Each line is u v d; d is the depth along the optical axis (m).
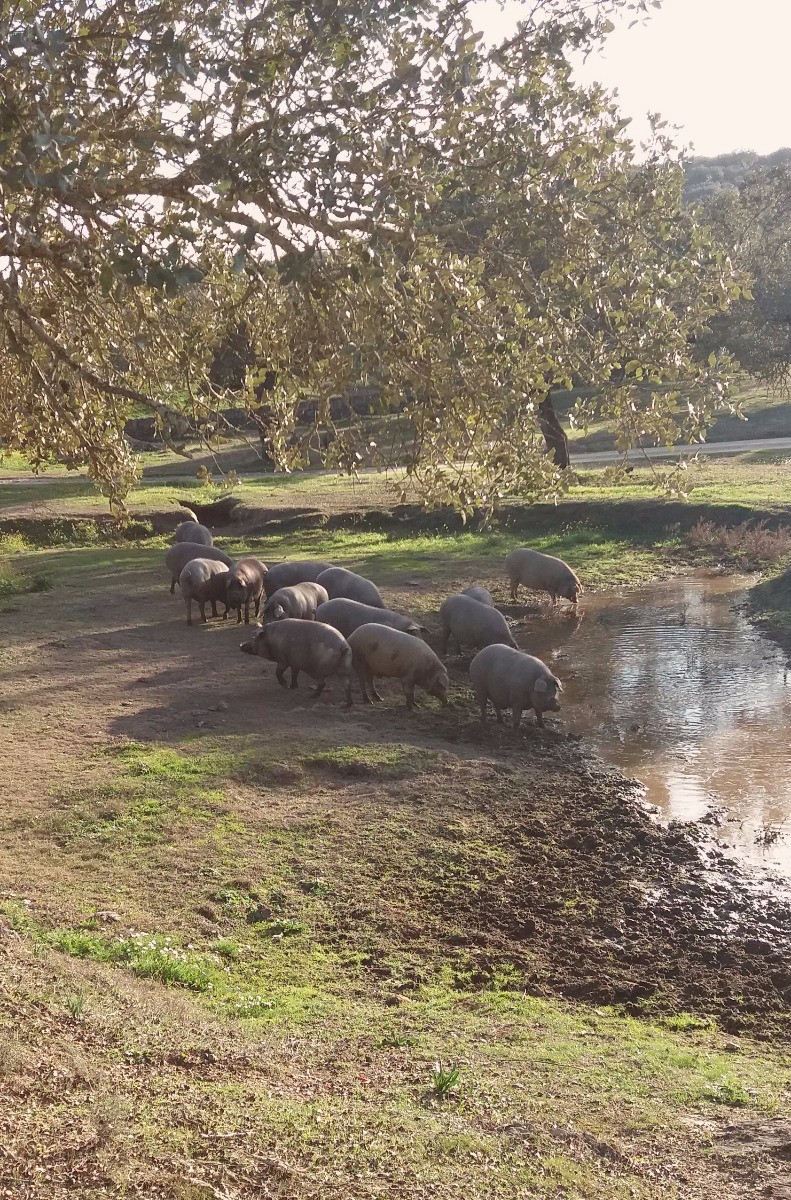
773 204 45.81
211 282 8.00
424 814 11.78
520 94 6.27
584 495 32.62
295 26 6.05
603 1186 4.95
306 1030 7.11
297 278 5.60
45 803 11.38
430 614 21.48
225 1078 5.81
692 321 7.08
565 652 19.75
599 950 9.12
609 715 15.94
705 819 11.93
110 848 10.43
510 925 9.53
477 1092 6.08
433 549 29.02
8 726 13.98
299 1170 4.71
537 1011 7.93
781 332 42.47
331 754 13.32
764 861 10.88
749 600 22.84
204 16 5.86
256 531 32.84
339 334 6.49
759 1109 6.21
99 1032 6.15
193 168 5.64
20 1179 4.16
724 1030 7.92
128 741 13.48
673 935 9.42
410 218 5.73
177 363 8.45
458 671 17.83
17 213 5.99
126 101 5.95
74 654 17.84
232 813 11.43
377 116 5.99
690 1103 6.28
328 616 17.20
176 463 51.72
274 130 5.50
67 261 6.02
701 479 35.19
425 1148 5.16
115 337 8.78
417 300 6.29
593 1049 7.13
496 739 14.70
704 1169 5.25
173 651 18.31
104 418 8.91
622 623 21.72
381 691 16.67
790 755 13.95
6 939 7.56
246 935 8.98
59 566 26.73
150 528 32.69
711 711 15.93
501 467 6.97
